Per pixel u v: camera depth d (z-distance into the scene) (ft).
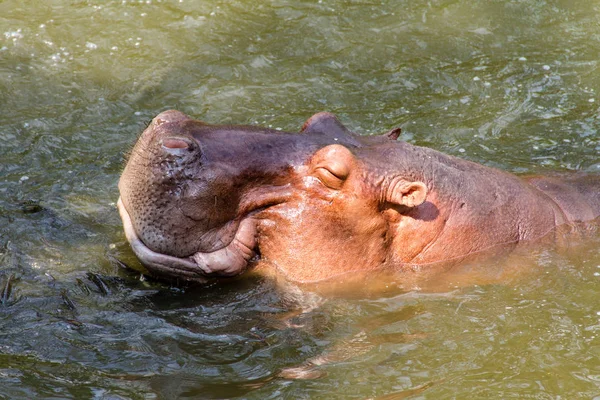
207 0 116.67
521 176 78.74
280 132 62.59
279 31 110.83
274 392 54.13
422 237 64.44
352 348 58.80
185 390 53.93
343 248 61.77
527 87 100.22
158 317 60.39
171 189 57.67
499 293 65.16
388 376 56.18
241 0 117.19
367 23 113.39
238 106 94.89
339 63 104.58
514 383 55.83
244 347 58.29
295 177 60.80
